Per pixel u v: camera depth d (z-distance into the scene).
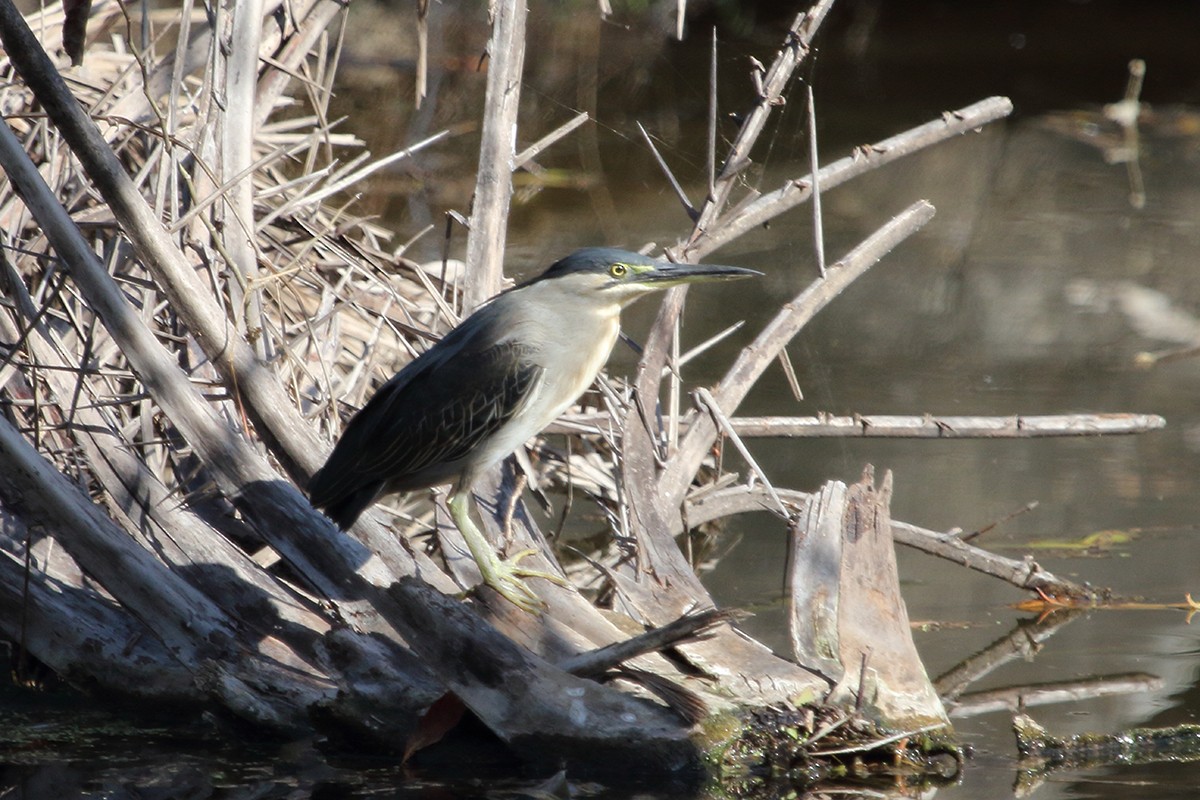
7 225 10.60
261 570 8.90
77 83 11.81
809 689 7.70
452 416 8.31
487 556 8.38
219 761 7.62
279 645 8.40
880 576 8.55
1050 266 18.12
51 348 9.30
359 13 28.28
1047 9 34.09
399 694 7.71
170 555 8.78
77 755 7.71
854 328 16.23
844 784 7.18
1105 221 19.97
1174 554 10.45
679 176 21.69
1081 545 10.64
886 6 33.47
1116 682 8.47
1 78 11.41
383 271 11.34
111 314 8.23
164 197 9.95
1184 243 18.88
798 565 8.55
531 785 7.26
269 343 9.73
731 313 16.44
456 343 8.62
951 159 23.16
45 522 8.12
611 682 7.76
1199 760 7.38
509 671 7.49
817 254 10.56
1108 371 14.77
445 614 7.50
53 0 15.18
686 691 7.43
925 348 15.54
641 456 9.30
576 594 8.52
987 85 28.05
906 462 12.56
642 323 16.02
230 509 9.89
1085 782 7.07
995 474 12.19
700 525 11.66
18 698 8.59
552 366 8.53
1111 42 31.62
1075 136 24.45
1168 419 13.42
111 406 9.43
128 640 8.53
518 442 8.59
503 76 10.12
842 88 27.61
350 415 10.34
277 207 11.95
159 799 7.06
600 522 11.85
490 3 10.24
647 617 8.41
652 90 27.25
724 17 32.81
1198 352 14.82
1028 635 9.29
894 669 7.90
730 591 10.17
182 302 8.37
